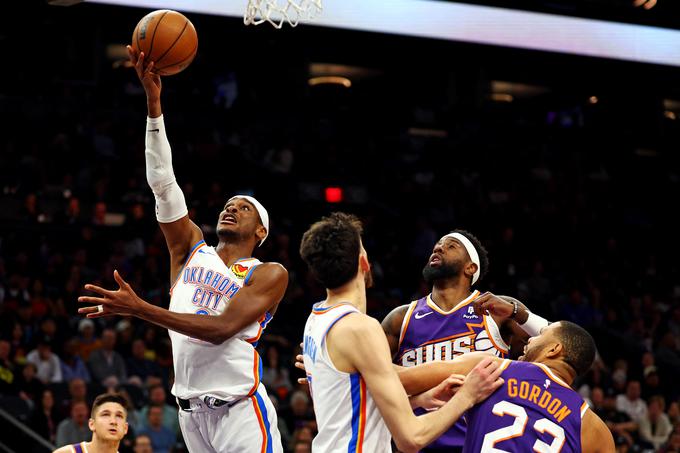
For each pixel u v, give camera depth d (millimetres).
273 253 13898
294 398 9820
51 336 10172
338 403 2990
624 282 16016
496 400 3078
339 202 16203
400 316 4465
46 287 11609
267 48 17188
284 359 11344
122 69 16844
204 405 3777
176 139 16328
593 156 18969
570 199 17828
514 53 11039
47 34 15891
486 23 10555
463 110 18734
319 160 16844
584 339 3240
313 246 3074
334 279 3057
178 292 3863
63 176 14531
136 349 10258
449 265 4375
